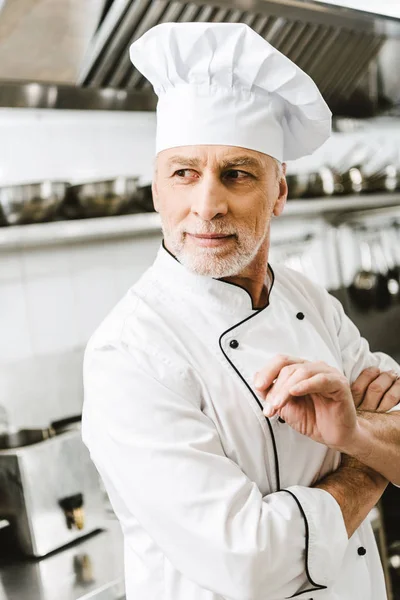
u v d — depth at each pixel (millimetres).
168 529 948
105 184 2170
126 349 1023
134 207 2357
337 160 3303
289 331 1171
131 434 969
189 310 1097
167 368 1020
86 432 1061
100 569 1751
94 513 1970
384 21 2457
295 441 1090
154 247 2729
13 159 2318
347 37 2592
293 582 950
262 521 923
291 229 3145
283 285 1291
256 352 1104
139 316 1072
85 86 2143
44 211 2041
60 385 2297
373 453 1036
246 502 941
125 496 985
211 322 1094
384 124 3447
